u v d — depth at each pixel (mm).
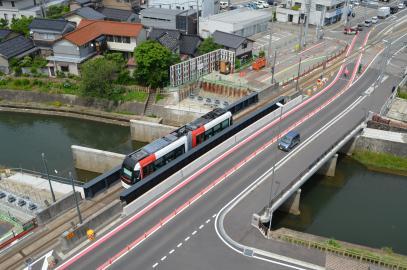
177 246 36688
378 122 61656
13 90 80688
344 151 62438
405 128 60594
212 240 37438
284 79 79938
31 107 78812
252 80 79625
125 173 45781
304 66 86375
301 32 100125
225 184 45500
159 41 83375
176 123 72750
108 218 39781
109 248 36469
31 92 80125
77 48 82125
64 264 34812
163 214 40719
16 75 83750
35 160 62500
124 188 46469
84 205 43469
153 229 38719
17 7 104812
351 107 66250
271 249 36531
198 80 80562
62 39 82375
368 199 53156
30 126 74062
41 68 84312
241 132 55562
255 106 68312
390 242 44625
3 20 104750
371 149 61000
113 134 71625
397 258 36688
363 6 139875
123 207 41188
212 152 50656
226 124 58938
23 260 36312
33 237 38938
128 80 79875
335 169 58781
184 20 99625
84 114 76688
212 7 115438
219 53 85125
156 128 67125
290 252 36219
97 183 45031
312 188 55031
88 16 98625
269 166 48969
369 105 67125
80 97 77938
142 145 68375
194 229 38750
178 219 40062
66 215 41906
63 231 39594
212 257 35500
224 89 78125
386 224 47969
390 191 55250
